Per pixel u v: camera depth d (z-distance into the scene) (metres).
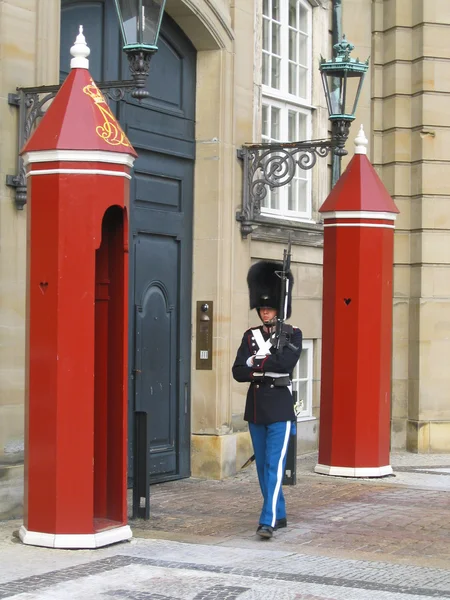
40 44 9.48
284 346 8.84
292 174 12.16
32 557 7.66
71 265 7.93
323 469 12.33
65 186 7.92
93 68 10.78
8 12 9.14
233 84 12.33
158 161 11.66
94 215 7.94
